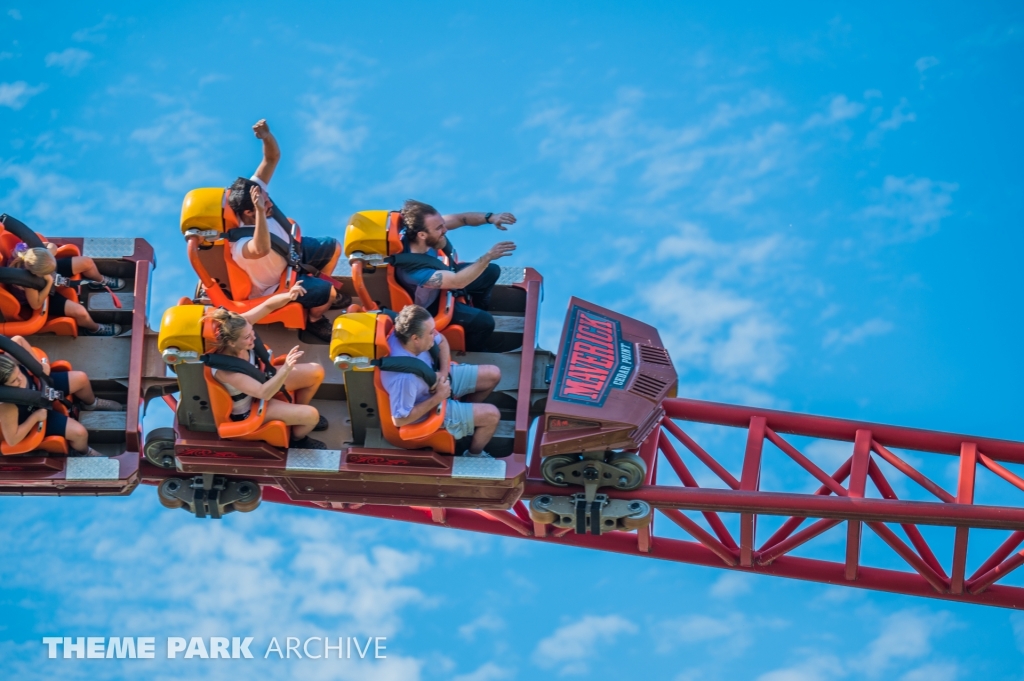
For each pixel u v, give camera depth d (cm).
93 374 1811
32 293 1759
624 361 1830
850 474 2002
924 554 2072
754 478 1973
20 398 1669
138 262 1825
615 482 1831
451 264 1811
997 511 1931
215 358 1612
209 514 1811
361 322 1628
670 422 2033
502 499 1769
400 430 1652
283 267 1778
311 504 2141
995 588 2081
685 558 2109
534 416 1833
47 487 1766
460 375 1730
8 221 1780
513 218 1811
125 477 1731
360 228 1759
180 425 1706
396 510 2148
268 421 1673
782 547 2059
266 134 1788
